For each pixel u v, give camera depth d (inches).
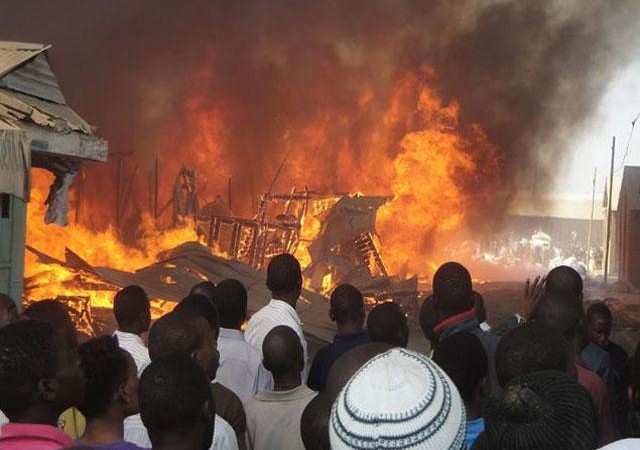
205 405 121.1
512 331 139.4
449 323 192.2
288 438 177.6
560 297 188.4
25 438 114.8
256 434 179.2
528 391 91.4
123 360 130.1
